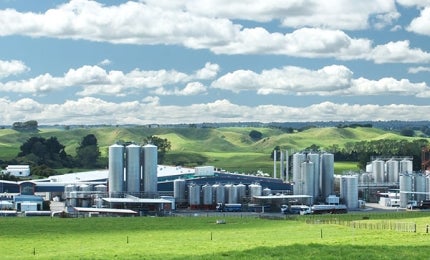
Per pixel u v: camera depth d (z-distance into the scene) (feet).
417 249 349.41
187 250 361.92
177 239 451.53
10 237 483.51
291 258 323.98
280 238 440.86
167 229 558.56
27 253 377.71
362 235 443.73
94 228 565.53
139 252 355.36
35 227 572.10
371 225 548.72
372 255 330.95
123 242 435.12
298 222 631.56
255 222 639.35
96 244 424.05
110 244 420.36
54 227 573.74
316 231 501.56
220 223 621.72
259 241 414.62
